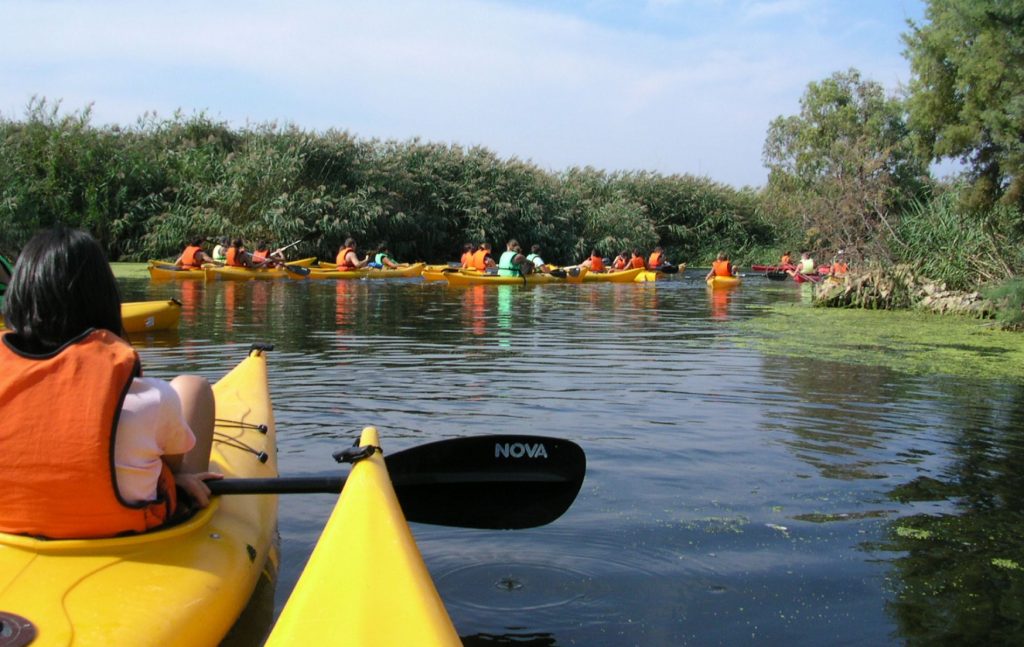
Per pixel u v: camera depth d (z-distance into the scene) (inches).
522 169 1451.8
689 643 118.8
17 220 1035.9
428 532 158.7
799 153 1610.5
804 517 166.7
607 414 249.1
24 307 105.8
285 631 88.2
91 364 104.0
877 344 410.0
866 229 745.6
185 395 127.0
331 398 265.7
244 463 150.2
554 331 456.1
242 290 719.7
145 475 109.4
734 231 1672.0
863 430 234.1
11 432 102.8
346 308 575.2
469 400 265.6
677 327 483.2
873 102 1544.0
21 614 92.3
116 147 1167.6
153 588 103.1
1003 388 294.8
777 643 119.0
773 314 577.3
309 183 1224.8
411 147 1384.1
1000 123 569.3
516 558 146.3
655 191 1674.5
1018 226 621.6
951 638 120.6
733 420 243.4
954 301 587.2
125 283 770.8
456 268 933.2
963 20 577.9
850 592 134.4
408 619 90.0
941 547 152.3
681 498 177.0
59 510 104.0
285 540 150.3
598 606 129.3
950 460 206.1
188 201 1134.4
